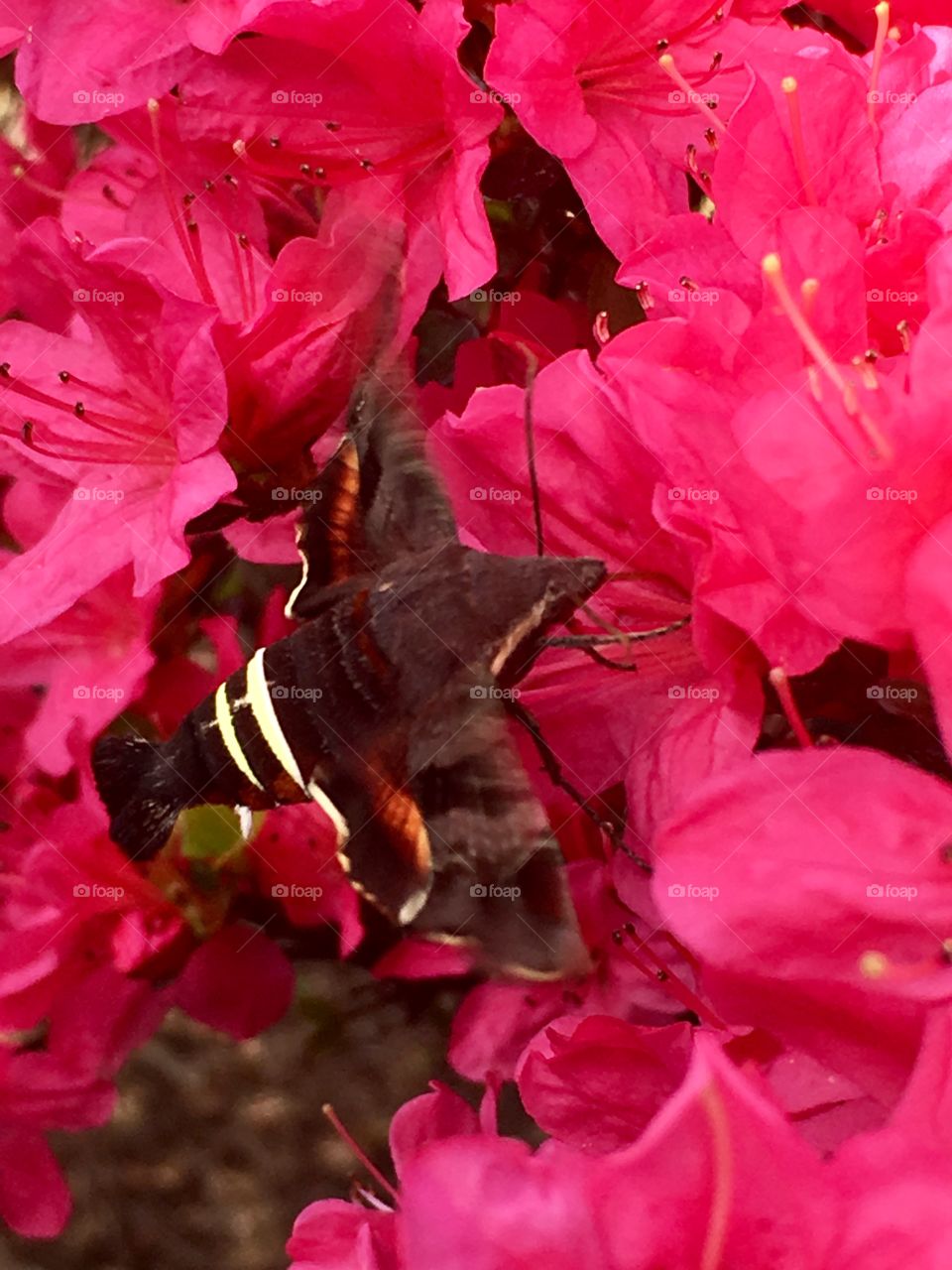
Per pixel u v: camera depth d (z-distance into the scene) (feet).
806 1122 0.26
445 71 0.31
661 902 0.24
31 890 0.35
